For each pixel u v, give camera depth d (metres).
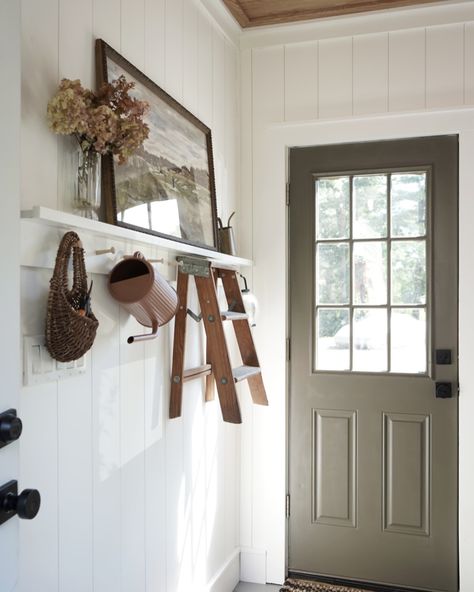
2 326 1.03
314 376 2.74
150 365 1.85
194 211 2.15
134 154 1.72
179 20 2.14
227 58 2.68
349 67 2.65
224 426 2.57
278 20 2.67
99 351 1.54
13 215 1.06
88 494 1.49
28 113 1.28
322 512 2.72
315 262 2.75
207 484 2.36
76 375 1.43
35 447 1.27
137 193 1.73
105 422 1.57
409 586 2.60
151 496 1.85
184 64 2.18
